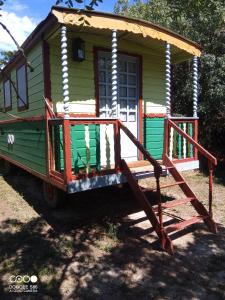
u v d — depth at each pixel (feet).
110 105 20.77
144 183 28.48
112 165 18.47
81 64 19.13
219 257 14.29
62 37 15.56
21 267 13.46
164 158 19.95
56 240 16.11
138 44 21.45
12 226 17.92
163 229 14.96
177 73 34.30
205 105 32.50
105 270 13.24
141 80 22.17
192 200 17.83
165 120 19.94
